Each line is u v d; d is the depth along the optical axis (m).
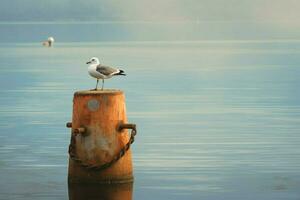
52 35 139.50
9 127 26.44
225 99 35.50
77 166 16.94
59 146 22.52
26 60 66.44
